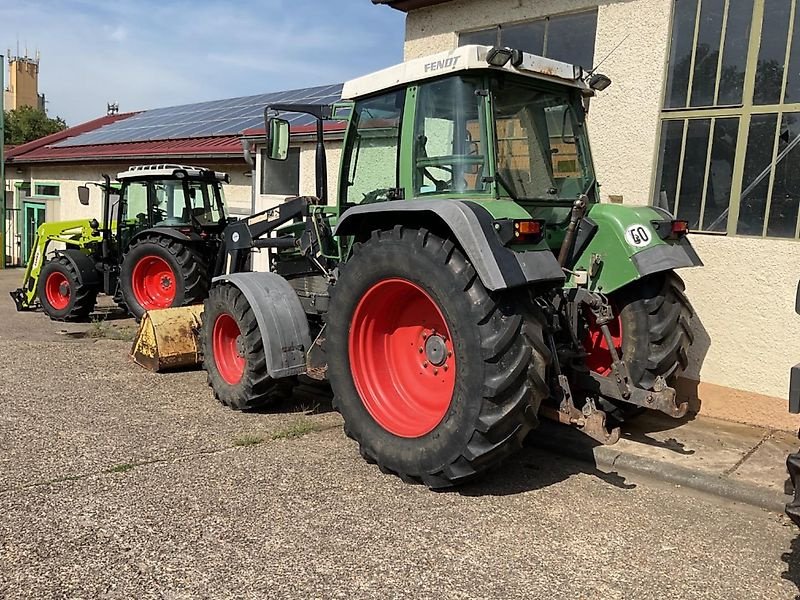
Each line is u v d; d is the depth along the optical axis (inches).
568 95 174.2
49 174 637.9
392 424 154.3
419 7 277.9
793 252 188.1
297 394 221.8
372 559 117.6
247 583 109.0
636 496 149.6
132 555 116.5
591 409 140.2
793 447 177.0
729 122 201.5
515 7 247.9
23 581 107.7
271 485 147.1
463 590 109.2
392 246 149.0
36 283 379.9
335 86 542.0
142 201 356.8
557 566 117.6
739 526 136.3
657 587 112.3
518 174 158.7
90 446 168.1
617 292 175.2
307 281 217.2
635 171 222.2
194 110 676.7
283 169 370.0
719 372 203.3
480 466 139.3
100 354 272.4
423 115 162.2
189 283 326.6
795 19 187.6
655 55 214.7
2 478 147.0
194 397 215.0
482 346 133.6
